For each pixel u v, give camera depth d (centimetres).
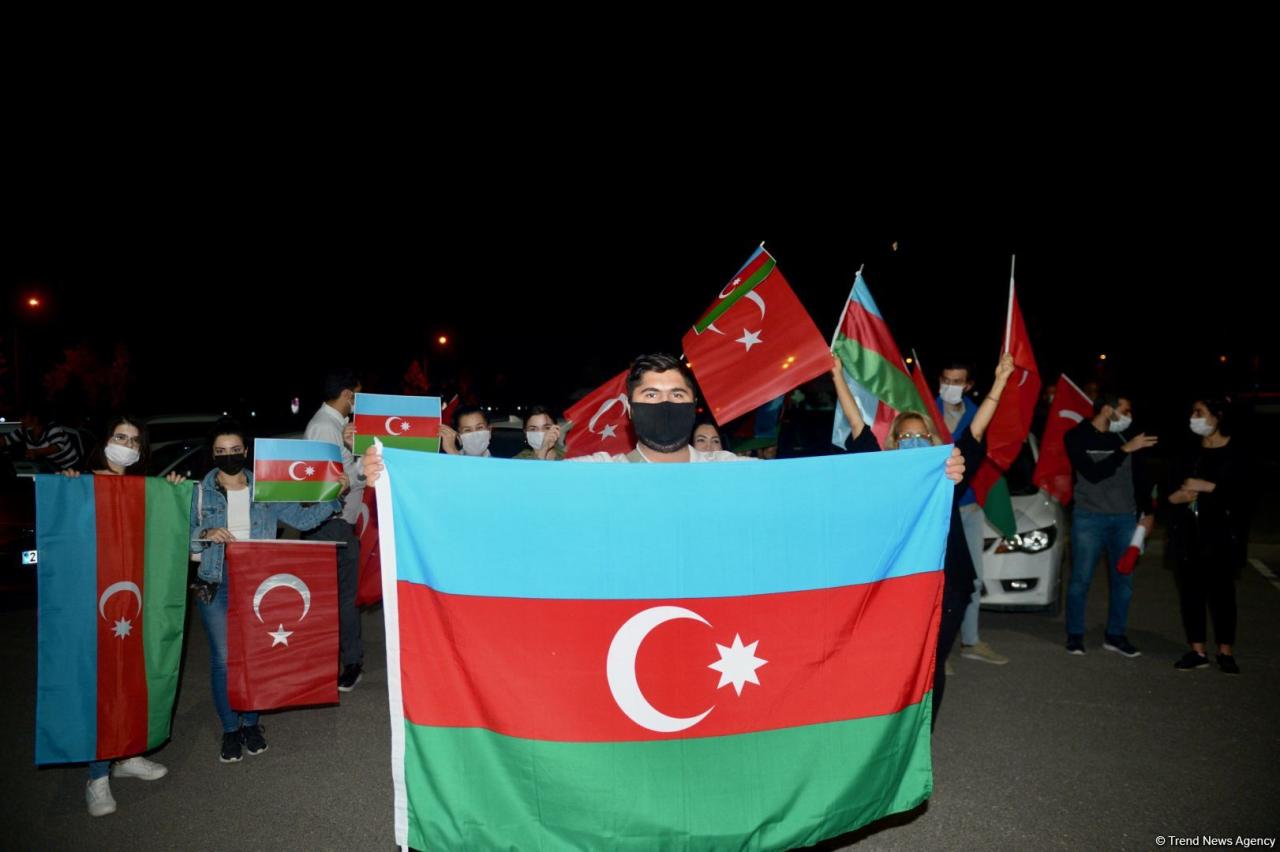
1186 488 663
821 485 308
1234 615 662
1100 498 705
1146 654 712
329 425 658
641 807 285
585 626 290
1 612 855
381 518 290
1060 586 819
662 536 296
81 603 445
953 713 582
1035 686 636
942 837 421
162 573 478
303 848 418
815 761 297
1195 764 498
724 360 502
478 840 283
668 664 292
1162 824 430
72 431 998
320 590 513
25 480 902
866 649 307
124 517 463
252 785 489
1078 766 497
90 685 443
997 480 712
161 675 474
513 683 287
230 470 518
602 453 339
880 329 563
